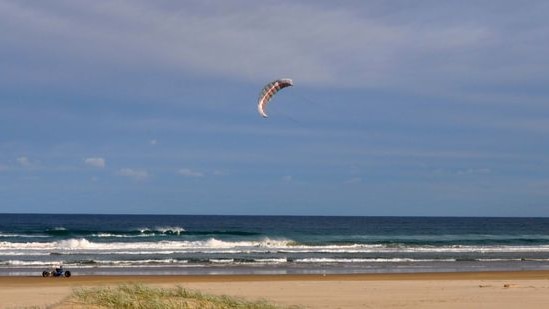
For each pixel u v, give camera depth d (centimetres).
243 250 3881
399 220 13700
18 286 2123
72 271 2684
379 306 1619
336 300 1728
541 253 3959
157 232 5459
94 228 7894
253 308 1103
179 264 3020
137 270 2744
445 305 1639
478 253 3916
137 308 975
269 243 4438
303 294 1867
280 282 2238
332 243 4700
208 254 3606
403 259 3400
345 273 2681
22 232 5312
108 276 2478
